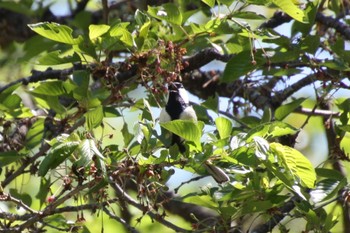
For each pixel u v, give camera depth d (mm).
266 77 12000
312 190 9461
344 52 10398
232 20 9539
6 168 11094
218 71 13258
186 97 10508
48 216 10062
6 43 14047
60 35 9289
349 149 13898
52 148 8133
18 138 10844
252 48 10016
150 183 8797
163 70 9344
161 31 10852
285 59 10445
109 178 8516
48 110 11484
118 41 9445
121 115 10234
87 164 7949
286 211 10156
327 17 12367
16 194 10844
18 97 10297
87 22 13414
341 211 11344
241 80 12797
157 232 14500
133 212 14422
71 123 10398
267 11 15906
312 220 9211
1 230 9391
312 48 10477
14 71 14180
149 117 9016
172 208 13852
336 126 10320
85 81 9930
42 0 13234
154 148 8906
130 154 8922
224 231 9516
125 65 9539
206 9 12484
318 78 10500
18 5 13008
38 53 12133
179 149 8969
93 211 9570
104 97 10102
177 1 12539
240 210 9312
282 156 8242
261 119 10398
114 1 13961
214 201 9305
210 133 8633
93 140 8383
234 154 8336
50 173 10336
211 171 8867
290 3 9070
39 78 11836
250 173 9195
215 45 10094
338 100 10695
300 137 16344
